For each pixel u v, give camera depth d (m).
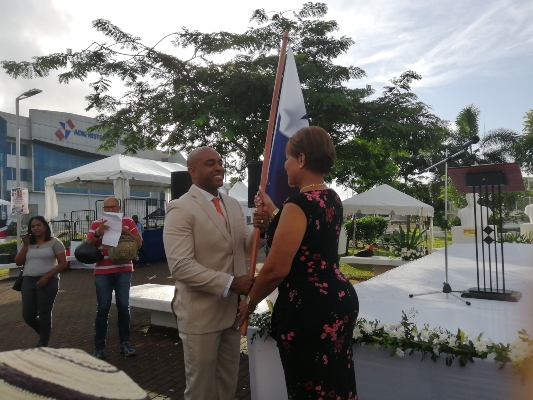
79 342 5.84
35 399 0.64
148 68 12.30
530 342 2.51
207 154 2.88
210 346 2.72
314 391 2.05
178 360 5.04
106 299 4.99
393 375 2.85
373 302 4.27
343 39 12.96
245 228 3.05
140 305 6.14
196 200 2.83
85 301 8.57
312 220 2.06
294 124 3.19
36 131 43.44
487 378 2.58
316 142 2.21
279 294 2.17
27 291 4.97
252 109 12.07
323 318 2.04
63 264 5.02
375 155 14.36
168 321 6.40
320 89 11.86
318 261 2.11
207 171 2.86
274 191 3.10
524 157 23.06
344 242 15.73
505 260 7.07
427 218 14.88
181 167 17.17
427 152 14.05
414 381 2.79
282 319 2.11
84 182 15.18
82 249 4.77
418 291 4.77
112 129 12.63
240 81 11.57
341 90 12.02
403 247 10.60
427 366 2.75
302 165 2.23
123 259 4.92
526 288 4.83
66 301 8.58
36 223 4.93
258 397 3.28
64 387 0.67
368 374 2.93
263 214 2.84
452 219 21.39
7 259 12.23
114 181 12.95
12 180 42.28
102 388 0.70
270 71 11.92
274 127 3.19
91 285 10.40
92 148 47.69
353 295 2.19
